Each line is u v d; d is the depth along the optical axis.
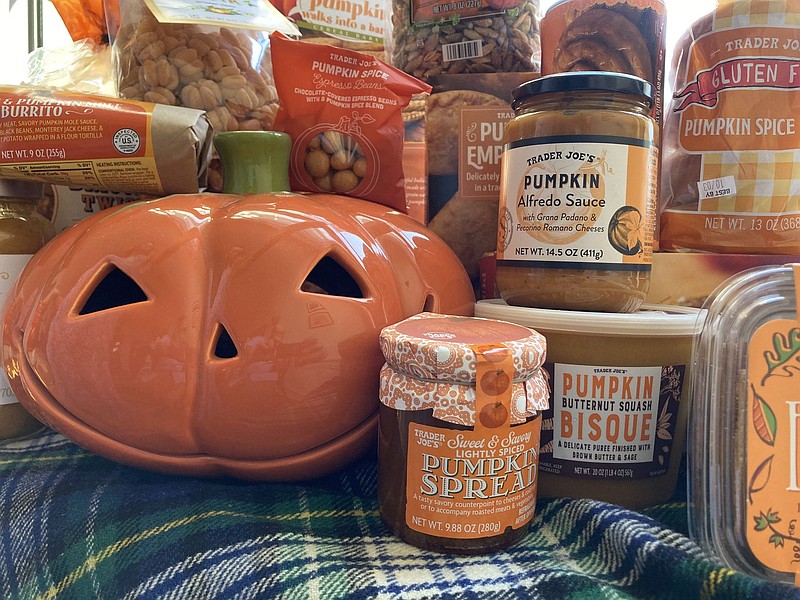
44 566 0.38
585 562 0.37
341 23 0.75
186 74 0.56
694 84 0.58
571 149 0.44
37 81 0.74
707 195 0.57
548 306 0.47
